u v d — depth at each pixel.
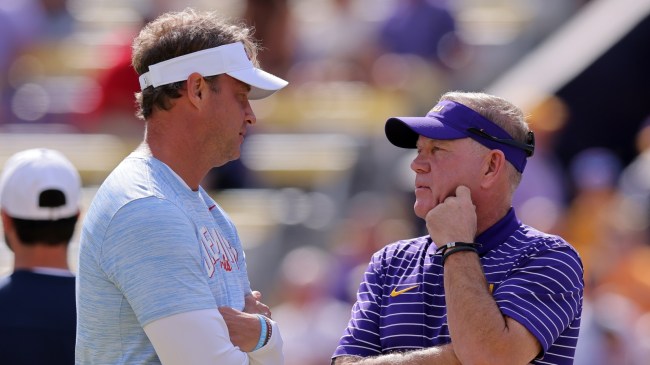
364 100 38.00
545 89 39.41
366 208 34.34
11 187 15.34
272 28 37.53
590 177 35.09
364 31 39.16
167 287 11.67
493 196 12.98
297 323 29.45
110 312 11.98
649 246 33.47
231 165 35.19
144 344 11.98
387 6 40.12
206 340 11.73
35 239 15.30
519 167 13.16
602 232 33.59
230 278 12.69
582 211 34.47
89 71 37.91
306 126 37.38
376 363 12.59
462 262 12.41
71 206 15.54
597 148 39.69
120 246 11.77
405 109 38.12
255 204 35.03
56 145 35.72
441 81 38.78
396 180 35.44
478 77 42.00
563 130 39.47
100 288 11.98
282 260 34.47
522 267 12.60
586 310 28.58
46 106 37.31
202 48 12.40
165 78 12.34
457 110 13.01
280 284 32.59
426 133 12.84
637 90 39.72
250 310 12.95
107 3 40.41
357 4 40.03
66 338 14.62
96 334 12.09
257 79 12.56
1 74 37.50
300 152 36.44
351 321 13.50
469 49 40.53
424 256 13.30
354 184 36.16
